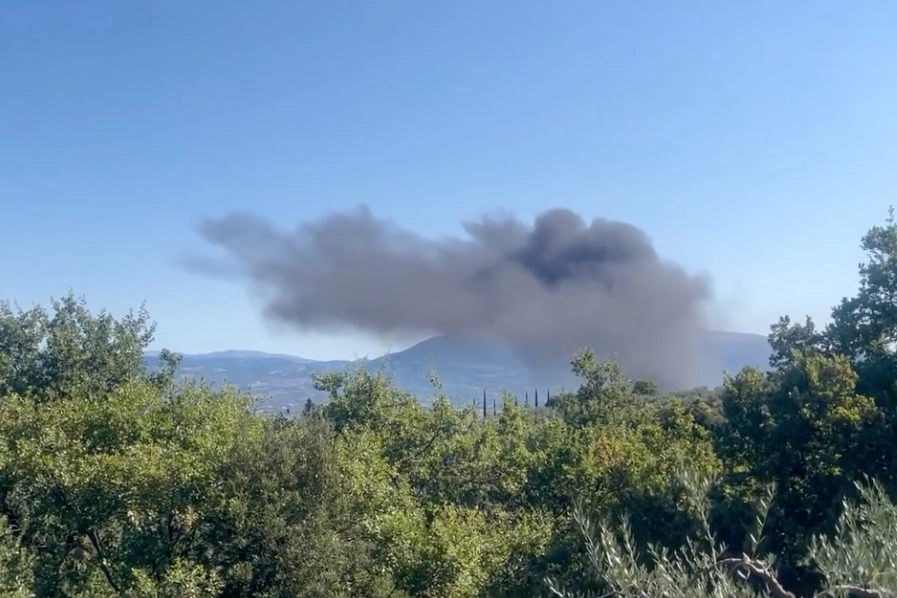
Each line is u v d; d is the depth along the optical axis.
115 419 18.88
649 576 4.88
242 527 15.98
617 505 18.42
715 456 19.55
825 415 16.86
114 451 17.86
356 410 25.17
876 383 18.56
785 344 21.64
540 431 27.11
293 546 15.88
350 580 17.00
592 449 21.62
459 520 19.17
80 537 18.14
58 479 16.98
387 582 17.03
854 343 20.58
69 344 25.92
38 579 16.59
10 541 15.58
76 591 17.48
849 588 4.52
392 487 19.67
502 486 23.44
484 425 26.83
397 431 25.03
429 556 16.86
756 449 17.97
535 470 22.88
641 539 13.95
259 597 16.30
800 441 17.08
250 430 17.95
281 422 20.47
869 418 16.73
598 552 5.33
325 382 26.16
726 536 12.76
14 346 25.97
